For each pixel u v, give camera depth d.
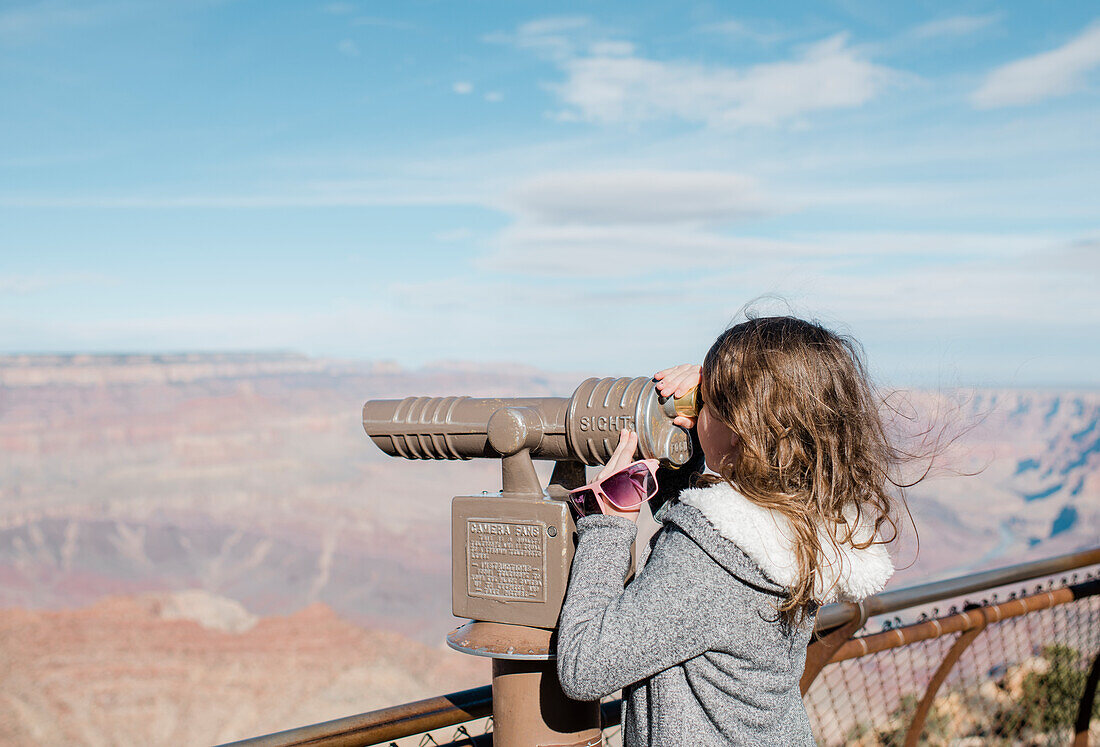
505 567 1.21
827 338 1.04
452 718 1.37
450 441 1.30
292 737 1.22
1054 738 2.60
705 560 0.97
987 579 2.05
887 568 1.04
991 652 2.62
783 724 1.02
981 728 2.39
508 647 1.16
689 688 1.00
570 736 1.20
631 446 1.11
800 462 1.00
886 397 1.09
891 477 1.07
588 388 1.19
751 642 0.97
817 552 0.96
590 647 0.96
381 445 1.39
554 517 1.15
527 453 1.23
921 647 2.12
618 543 1.06
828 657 1.69
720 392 1.05
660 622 0.95
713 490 1.00
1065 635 2.56
